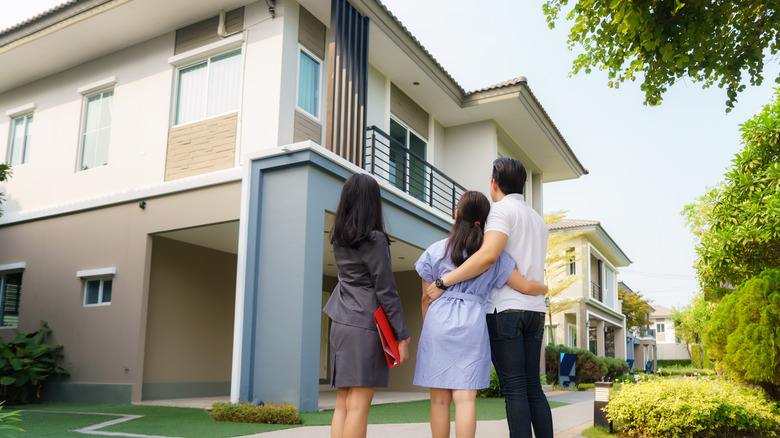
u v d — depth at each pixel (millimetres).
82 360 8680
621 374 19172
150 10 8422
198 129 8438
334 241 2695
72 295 9039
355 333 2566
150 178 8734
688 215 8328
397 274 12180
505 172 2902
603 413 5004
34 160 10320
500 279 2742
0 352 8195
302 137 8156
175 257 8969
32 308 9508
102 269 8703
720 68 5449
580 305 19609
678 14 5098
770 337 5723
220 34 8367
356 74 8367
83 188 9492
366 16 8742
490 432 4773
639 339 36562
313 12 8508
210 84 8578
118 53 9586
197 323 9266
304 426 5355
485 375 2607
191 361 9078
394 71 10586
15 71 10312
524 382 2670
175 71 8922
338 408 2721
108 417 6121
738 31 5320
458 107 12086
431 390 2701
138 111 9125
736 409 4520
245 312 6891
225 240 9023
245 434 4734
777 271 6219
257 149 7785
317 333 6668
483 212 2799
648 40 5184
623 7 4973
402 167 11117
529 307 2734
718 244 7188
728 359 6219
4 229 10320
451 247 2725
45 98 10430
